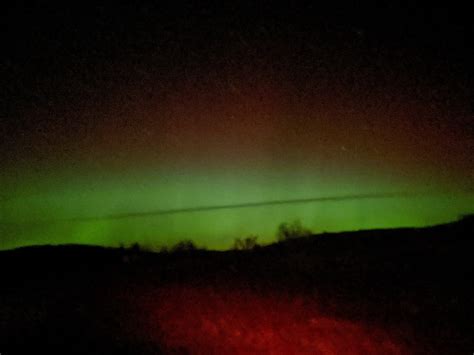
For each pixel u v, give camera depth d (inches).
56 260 858.8
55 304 553.9
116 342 448.1
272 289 633.6
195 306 557.6
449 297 589.9
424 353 441.7
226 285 653.3
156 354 426.0
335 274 716.0
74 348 430.3
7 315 513.3
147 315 523.5
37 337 451.2
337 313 542.0
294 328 495.5
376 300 588.7
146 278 693.9
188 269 759.1
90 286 642.2
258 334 478.3
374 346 454.6
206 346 447.2
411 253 816.3
